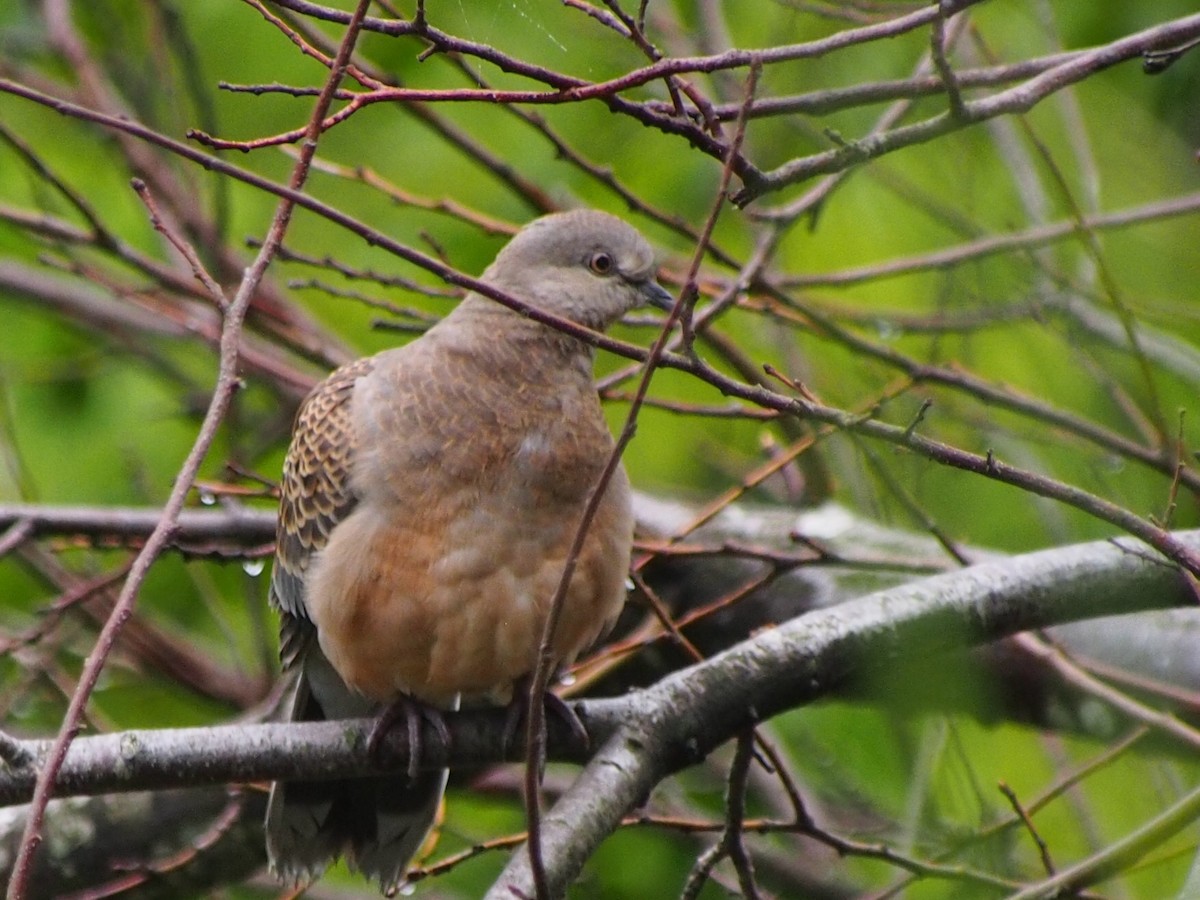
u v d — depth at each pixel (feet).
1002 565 26.37
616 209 40.22
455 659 25.29
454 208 32.91
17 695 34.19
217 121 40.06
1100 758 32.09
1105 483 33.94
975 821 35.27
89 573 38.81
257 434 43.55
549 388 26.43
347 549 25.46
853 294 42.04
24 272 44.52
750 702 24.80
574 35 38.58
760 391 18.79
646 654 35.53
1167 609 26.48
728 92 35.91
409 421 25.90
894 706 29.73
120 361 42.91
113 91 45.11
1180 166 41.29
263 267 19.90
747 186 19.65
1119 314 27.43
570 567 18.83
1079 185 40.32
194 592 41.98
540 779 24.95
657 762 24.21
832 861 37.29
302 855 27.12
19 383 41.45
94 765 22.33
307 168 19.43
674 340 33.24
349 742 24.59
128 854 33.04
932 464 35.83
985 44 34.40
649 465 41.93
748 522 35.88
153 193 41.45
